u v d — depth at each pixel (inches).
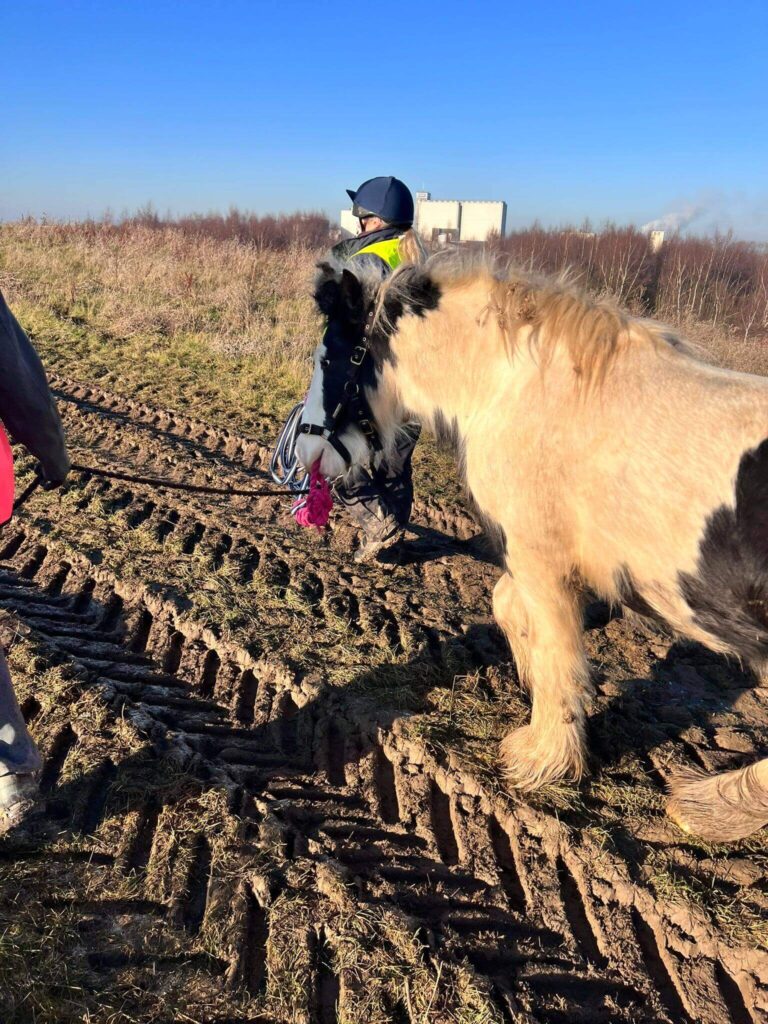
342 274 123.0
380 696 140.1
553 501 106.5
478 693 143.6
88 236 685.3
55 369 341.1
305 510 135.0
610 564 105.6
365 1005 86.3
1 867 99.7
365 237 159.3
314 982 89.1
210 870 102.2
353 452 128.3
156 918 95.0
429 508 231.8
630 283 542.0
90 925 93.5
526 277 115.5
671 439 96.3
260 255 650.8
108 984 86.5
